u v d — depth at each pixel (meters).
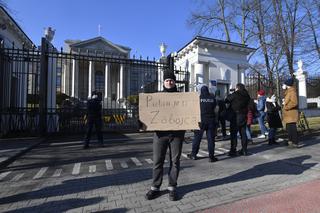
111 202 3.82
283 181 4.66
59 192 4.28
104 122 12.59
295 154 6.78
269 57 15.95
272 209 3.50
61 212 3.51
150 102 3.94
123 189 4.38
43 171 5.61
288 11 14.63
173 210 3.52
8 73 10.92
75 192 4.26
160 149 3.96
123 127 12.54
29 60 10.85
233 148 6.95
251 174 5.14
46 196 4.11
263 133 9.79
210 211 3.47
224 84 14.38
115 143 9.27
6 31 12.93
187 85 12.55
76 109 11.53
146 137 10.76
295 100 7.68
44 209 3.61
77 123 11.51
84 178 5.04
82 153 7.50
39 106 10.32
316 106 20.03
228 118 7.03
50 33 12.70
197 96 3.90
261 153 7.11
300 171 5.26
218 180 4.79
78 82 26.05
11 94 11.59
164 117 3.90
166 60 12.87
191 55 14.30
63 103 15.55
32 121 10.60
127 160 6.62
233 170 5.47
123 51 31.84
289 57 15.02
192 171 5.44
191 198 3.93
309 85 18.88
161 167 3.99
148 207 3.63
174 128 3.86
